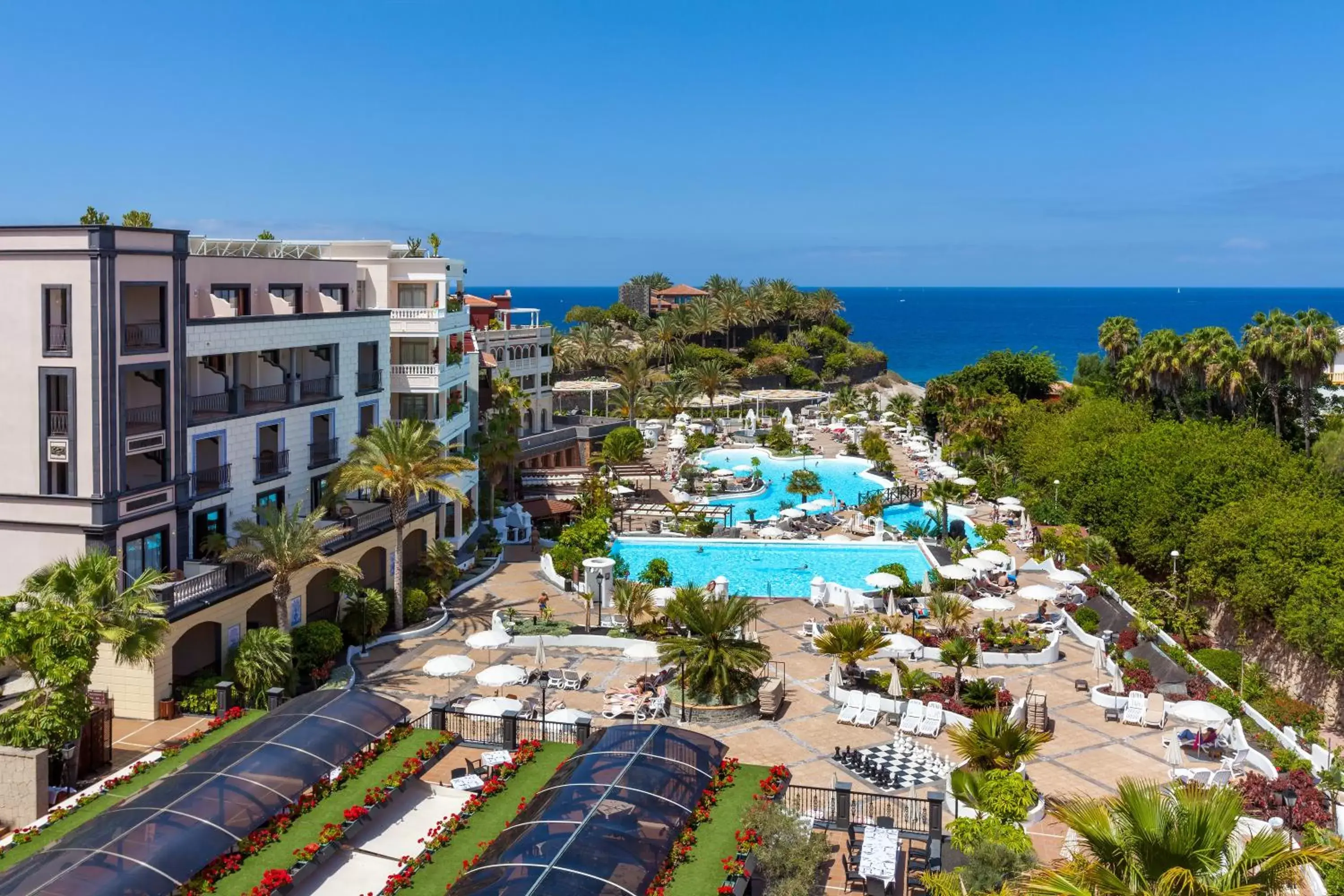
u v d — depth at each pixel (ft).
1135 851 54.08
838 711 121.49
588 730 105.09
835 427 365.81
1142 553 191.62
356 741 95.04
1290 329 236.43
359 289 186.80
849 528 225.35
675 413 382.42
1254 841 53.31
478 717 109.70
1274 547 158.20
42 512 111.86
